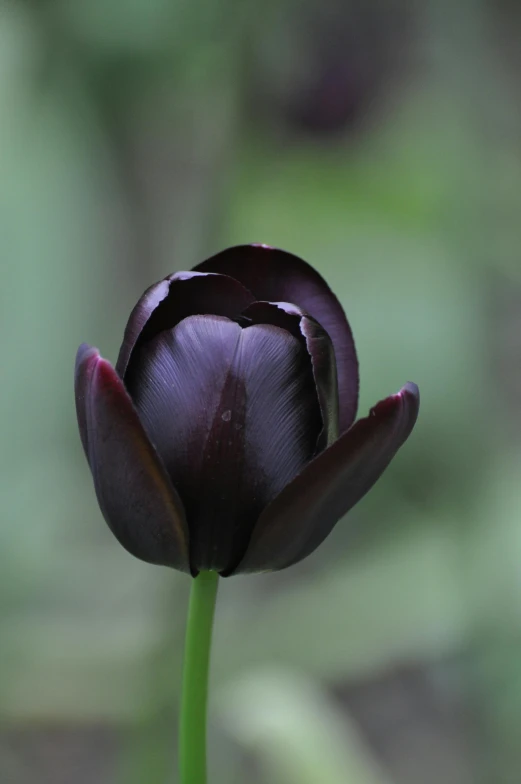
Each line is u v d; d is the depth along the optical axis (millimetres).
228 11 922
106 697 954
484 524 997
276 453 596
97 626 968
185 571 606
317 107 1072
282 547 597
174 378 596
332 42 1059
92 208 1055
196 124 1026
